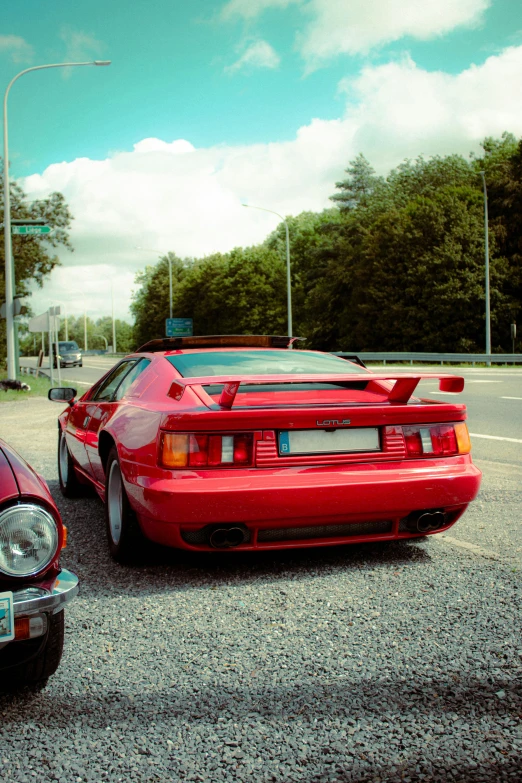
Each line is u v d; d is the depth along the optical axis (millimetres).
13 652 2332
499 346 43906
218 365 4434
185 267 107562
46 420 12812
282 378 3512
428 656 2818
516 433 9414
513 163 47250
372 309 48969
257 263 72375
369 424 3773
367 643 2963
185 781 2039
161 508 3518
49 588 2322
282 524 3596
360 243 58625
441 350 45062
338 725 2316
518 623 3133
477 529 4793
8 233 21750
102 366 49375
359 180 69312
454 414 3959
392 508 3746
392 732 2266
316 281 64250
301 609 3371
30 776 2072
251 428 3596
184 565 4094
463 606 3357
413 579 3773
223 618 3275
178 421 3545
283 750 2182
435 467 3879
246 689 2582
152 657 2871
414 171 67312
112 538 4254
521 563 4016
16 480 2369
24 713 2436
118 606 3449
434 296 44312
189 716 2396
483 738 2215
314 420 3645
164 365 4438
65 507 5777
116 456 4145
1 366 38438
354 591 3605
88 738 2270
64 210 35219
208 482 3523
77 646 2988
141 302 118438
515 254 44375
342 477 3654
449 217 46031
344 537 3803
